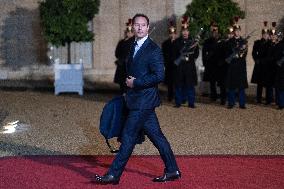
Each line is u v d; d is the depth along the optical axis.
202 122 22.52
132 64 13.26
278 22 37.38
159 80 12.95
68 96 31.02
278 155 16.61
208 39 28.80
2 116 23.83
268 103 28.06
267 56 27.19
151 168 14.97
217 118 23.53
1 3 37.41
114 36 37.88
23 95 31.02
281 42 26.27
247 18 37.38
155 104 13.22
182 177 14.02
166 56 28.36
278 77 26.17
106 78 37.91
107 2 37.62
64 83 31.64
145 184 13.39
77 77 31.77
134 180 13.75
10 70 37.75
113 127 13.44
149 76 12.91
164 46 28.44
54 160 15.93
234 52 25.97
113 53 37.97
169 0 36.91
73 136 19.61
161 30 37.22
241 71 26.20
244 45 25.94
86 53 37.91
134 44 13.45
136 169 14.85
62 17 30.98
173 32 28.16
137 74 13.15
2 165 15.27
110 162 15.73
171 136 19.58
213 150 17.36
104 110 13.53
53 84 36.00
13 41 37.62
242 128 21.17
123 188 13.05
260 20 37.41
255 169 14.86
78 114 24.50
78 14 31.22
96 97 30.72
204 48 28.83
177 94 26.66
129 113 13.16
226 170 14.73
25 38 37.69
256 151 17.23
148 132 13.38
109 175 13.19
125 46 26.94
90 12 31.92
